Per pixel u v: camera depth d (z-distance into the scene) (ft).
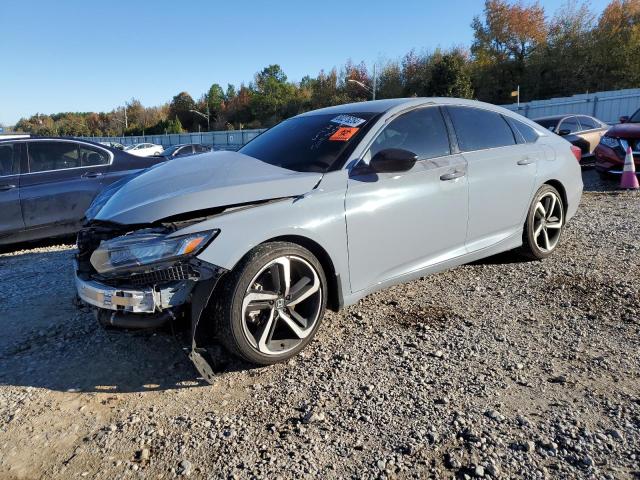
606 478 6.86
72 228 21.80
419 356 10.29
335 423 8.27
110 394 9.42
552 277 14.34
